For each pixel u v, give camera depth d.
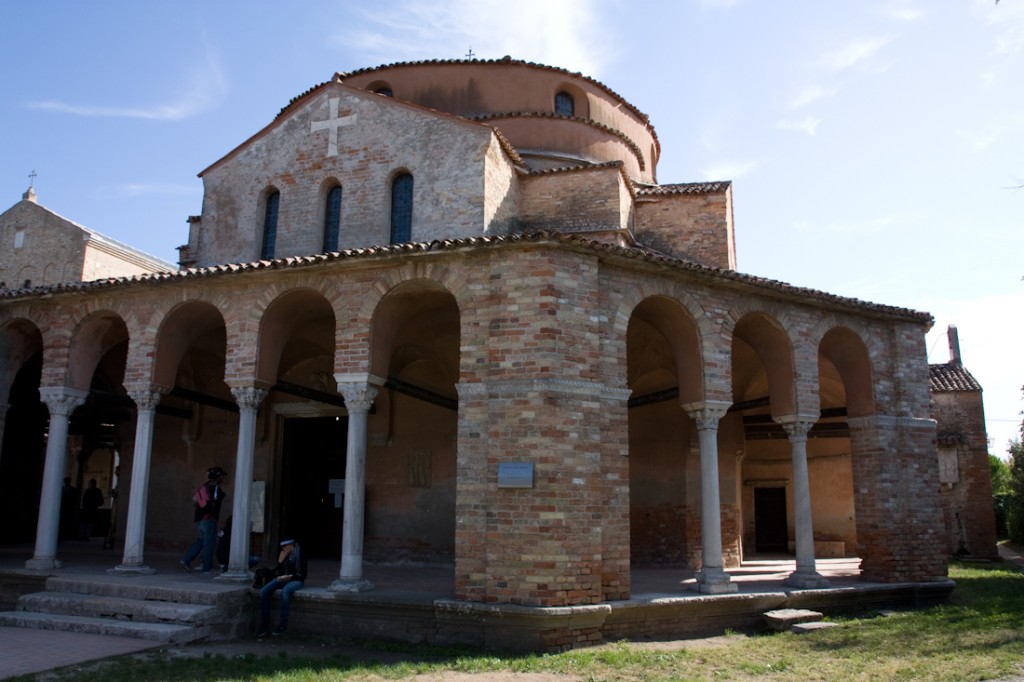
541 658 11.28
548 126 23.50
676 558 19.41
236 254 19.61
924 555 17.00
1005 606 16.23
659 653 11.76
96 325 17.20
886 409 17.53
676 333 15.46
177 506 21.45
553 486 12.35
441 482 19.41
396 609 12.79
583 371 13.07
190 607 12.95
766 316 16.08
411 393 16.67
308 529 20.95
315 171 19.36
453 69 24.28
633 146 25.73
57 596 14.09
